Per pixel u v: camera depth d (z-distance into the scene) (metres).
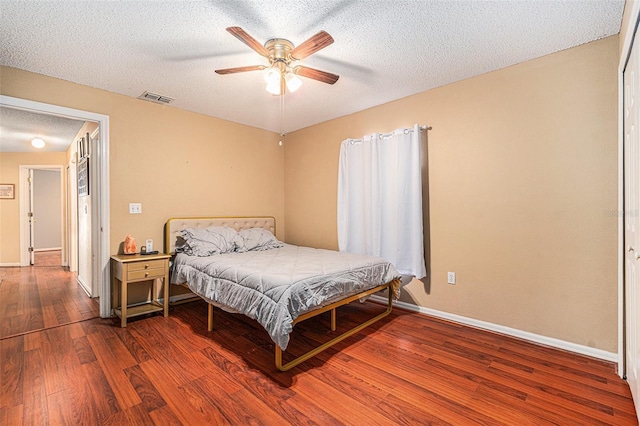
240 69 2.15
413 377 1.93
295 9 1.84
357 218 3.63
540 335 2.42
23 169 5.79
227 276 2.47
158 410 1.60
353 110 3.66
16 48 2.24
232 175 4.10
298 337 2.54
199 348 2.33
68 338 2.50
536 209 2.43
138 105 3.26
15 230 5.75
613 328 2.12
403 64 2.54
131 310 3.02
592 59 2.19
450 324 2.84
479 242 2.74
